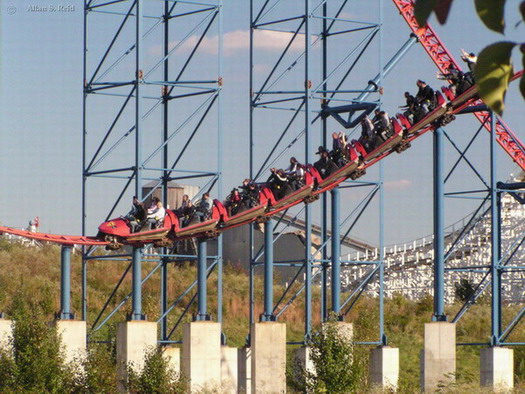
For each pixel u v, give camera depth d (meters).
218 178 167.75
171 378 140.75
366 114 170.88
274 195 160.00
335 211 168.75
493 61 12.66
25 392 132.00
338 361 145.75
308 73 165.75
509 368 152.75
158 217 151.38
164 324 173.38
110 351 163.25
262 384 154.12
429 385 149.75
